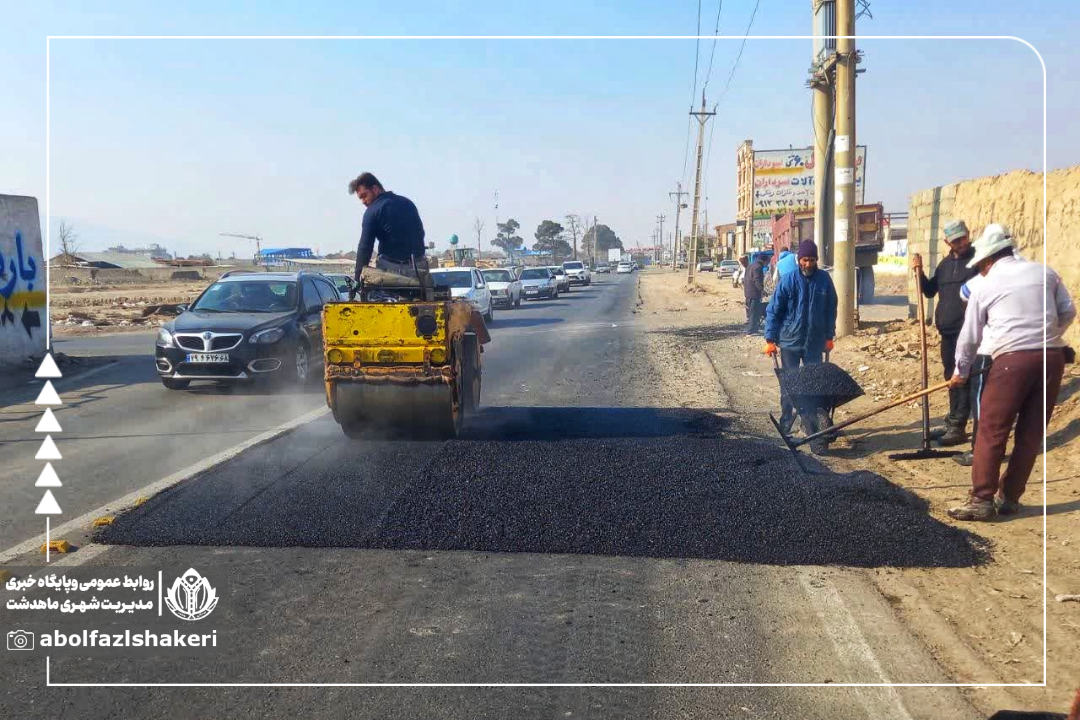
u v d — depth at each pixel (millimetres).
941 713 3234
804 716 3230
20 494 6398
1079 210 9469
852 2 14125
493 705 3314
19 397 11633
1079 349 9367
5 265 14453
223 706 3336
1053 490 5863
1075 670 3535
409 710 3285
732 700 3350
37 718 3258
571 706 3309
